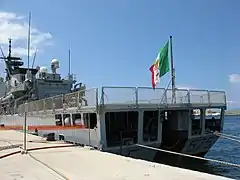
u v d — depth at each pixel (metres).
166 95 19.81
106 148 17.05
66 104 22.08
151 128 20.70
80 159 13.79
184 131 20.97
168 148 21.25
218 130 22.81
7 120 45.84
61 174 10.48
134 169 10.96
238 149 29.95
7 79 49.09
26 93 38.38
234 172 19.06
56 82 38.50
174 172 10.23
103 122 17.14
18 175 10.51
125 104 17.89
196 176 9.48
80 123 19.56
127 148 17.83
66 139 22.09
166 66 22.77
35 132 31.22
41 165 12.45
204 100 21.59
